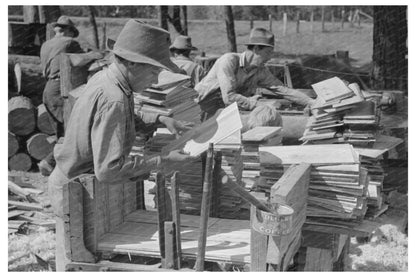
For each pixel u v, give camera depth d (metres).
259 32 5.27
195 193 3.45
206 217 2.79
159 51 2.94
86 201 2.93
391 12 9.91
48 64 6.93
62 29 7.22
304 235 3.20
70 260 2.97
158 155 3.06
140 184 3.57
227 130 3.10
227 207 3.46
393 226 5.38
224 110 3.44
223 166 3.39
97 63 5.47
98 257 3.01
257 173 3.51
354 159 3.04
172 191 2.84
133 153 3.66
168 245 2.86
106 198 3.11
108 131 2.83
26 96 7.98
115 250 2.97
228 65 5.30
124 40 2.91
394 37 10.01
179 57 6.81
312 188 3.08
